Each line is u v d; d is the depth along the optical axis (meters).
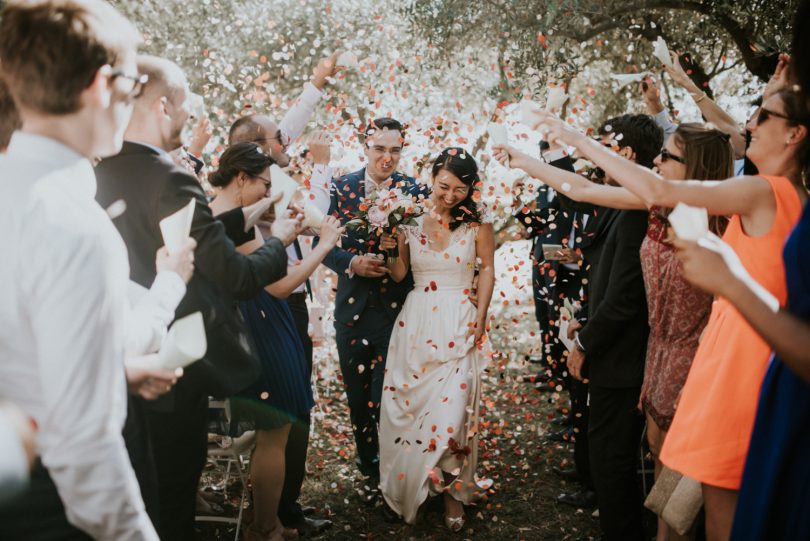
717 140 2.56
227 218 2.49
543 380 5.33
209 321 2.24
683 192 1.84
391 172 3.86
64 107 1.39
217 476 3.94
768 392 1.57
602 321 2.88
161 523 2.28
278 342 2.98
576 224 4.14
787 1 4.62
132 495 1.34
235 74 6.07
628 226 2.89
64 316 1.27
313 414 4.61
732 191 1.84
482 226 3.60
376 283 3.81
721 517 2.03
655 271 2.66
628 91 6.16
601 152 1.96
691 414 2.06
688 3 5.02
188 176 2.15
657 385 2.69
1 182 1.33
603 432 2.97
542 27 4.99
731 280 1.33
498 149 2.63
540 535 3.39
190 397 2.26
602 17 5.28
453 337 3.48
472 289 3.65
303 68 6.28
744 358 1.95
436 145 3.87
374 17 5.56
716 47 5.81
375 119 3.84
